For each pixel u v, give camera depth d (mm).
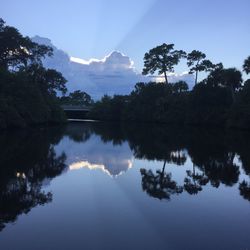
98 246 10555
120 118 126188
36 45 79312
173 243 10844
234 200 15867
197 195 16719
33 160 25875
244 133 59219
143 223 12609
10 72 61031
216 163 26250
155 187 18266
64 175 20828
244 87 71750
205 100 85750
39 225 12305
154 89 106062
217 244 10805
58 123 84875
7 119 53844
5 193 16469
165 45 99438
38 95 63406
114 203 15070
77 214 13531
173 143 41094
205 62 93500
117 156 29516
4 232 11656
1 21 73250
